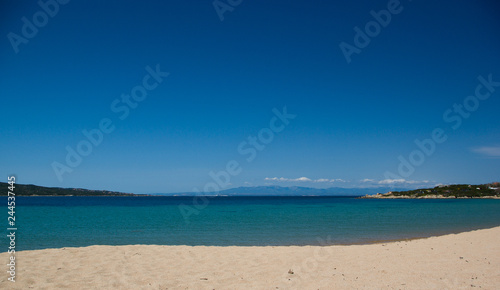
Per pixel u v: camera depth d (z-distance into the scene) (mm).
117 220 28844
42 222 26188
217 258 10648
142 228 22406
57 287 7145
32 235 18438
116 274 8391
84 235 18562
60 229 21438
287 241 16812
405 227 23750
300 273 8609
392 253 11688
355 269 9070
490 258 10594
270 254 11438
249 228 22734
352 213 40625
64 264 9500
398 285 7332
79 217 31734
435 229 22656
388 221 28594
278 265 9656
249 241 16750
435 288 7082
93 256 10719
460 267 9227
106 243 15727
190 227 23312
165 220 29062
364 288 7113
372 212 43188
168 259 10414
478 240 15008
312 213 40812
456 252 11805
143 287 7227
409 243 14352
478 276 8133
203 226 24125
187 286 7340
